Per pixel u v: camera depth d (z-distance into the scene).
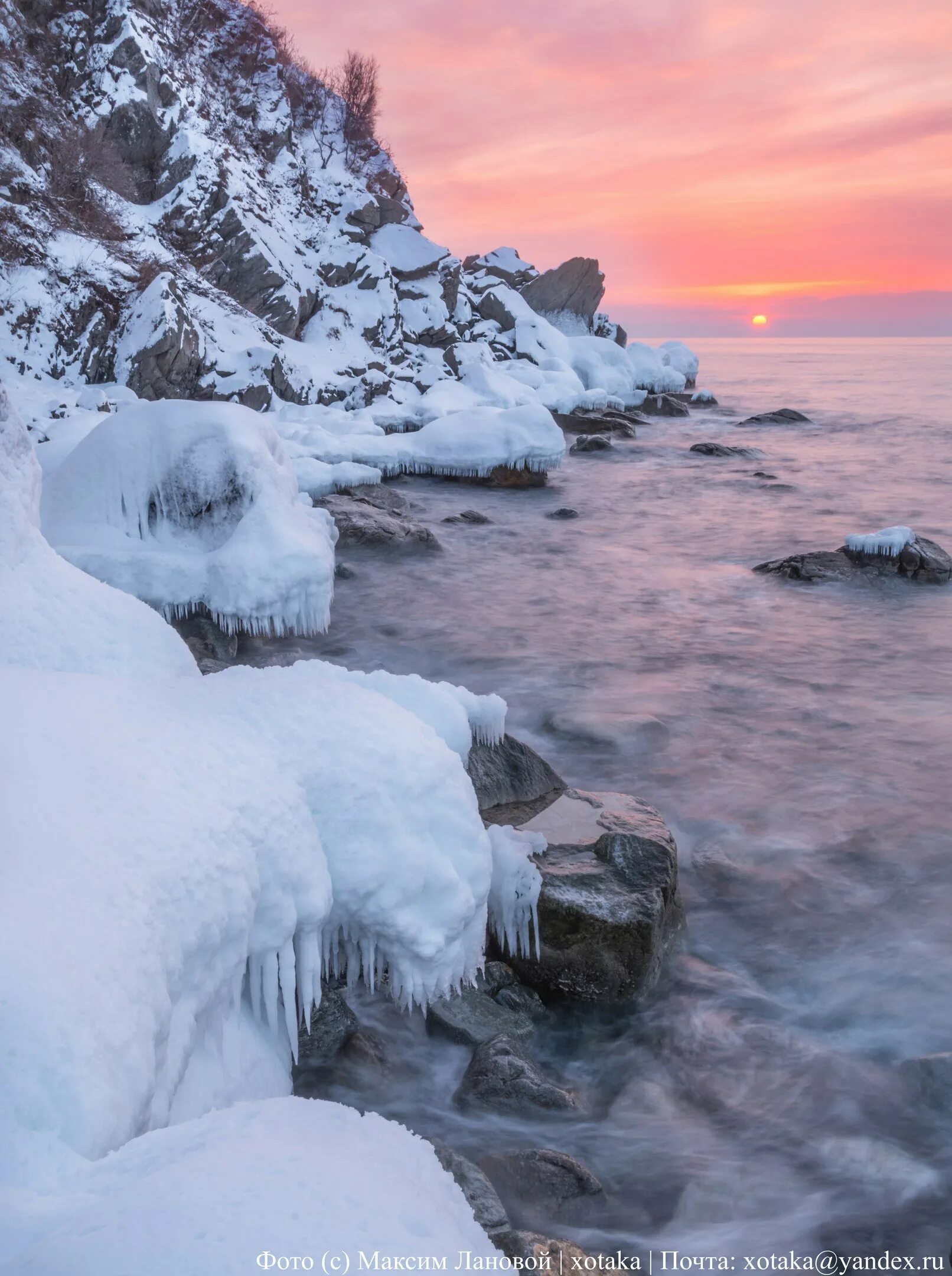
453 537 14.62
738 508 17.44
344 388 23.00
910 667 9.30
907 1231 3.23
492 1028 4.08
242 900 3.01
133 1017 2.39
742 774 6.91
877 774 6.93
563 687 8.75
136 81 23.66
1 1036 2.12
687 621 10.84
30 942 2.29
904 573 12.18
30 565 4.65
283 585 7.96
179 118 24.62
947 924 5.07
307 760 3.55
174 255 22.97
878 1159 3.52
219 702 3.74
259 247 24.64
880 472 21.06
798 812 6.34
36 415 14.98
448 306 31.41
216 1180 1.88
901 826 6.14
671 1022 4.30
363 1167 2.05
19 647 4.27
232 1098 2.97
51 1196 1.95
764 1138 3.64
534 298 38.78
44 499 8.61
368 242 30.42
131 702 3.57
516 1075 3.77
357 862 3.47
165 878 2.76
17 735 3.03
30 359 17.77
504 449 18.50
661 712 8.12
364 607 11.12
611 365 35.41
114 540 8.36
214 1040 3.04
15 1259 1.75
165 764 3.17
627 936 4.30
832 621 10.78
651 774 6.91
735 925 5.08
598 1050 4.20
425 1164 2.31
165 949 2.65
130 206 22.95
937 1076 3.84
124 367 18.81
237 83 29.28
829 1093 3.87
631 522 16.27
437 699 4.55
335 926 3.58
